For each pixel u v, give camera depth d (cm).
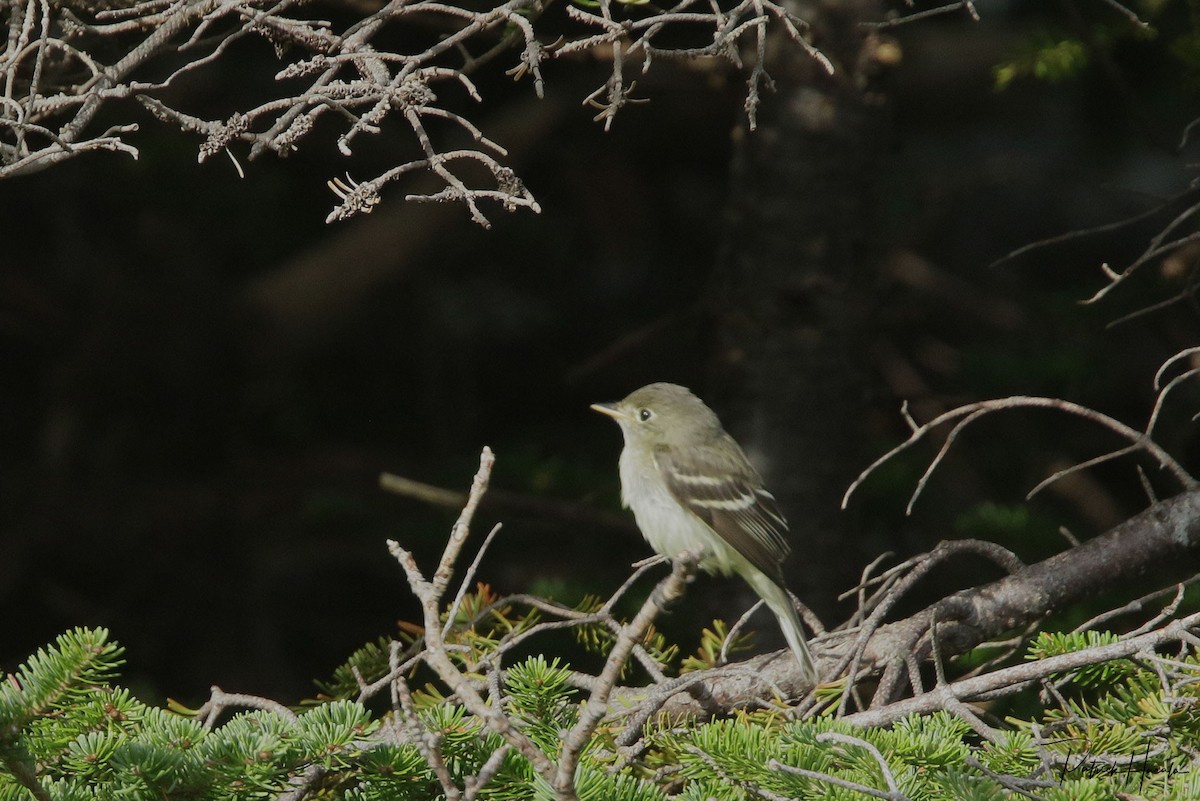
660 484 951
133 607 1405
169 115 630
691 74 1052
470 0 1007
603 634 870
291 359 1705
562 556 1231
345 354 1772
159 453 1602
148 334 1623
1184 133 923
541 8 714
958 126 2047
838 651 754
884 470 1217
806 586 1046
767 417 1053
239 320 1659
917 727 577
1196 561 985
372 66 624
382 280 1744
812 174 1035
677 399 973
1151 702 600
